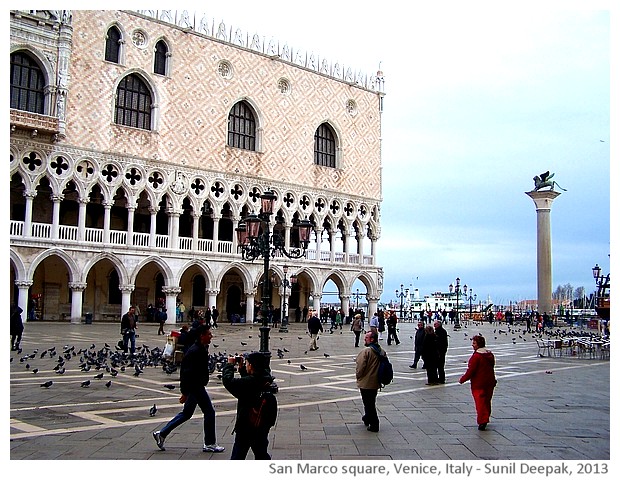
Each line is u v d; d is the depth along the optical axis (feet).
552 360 105.50
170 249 186.91
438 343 71.72
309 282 234.99
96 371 74.43
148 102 187.01
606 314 184.75
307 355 103.19
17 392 58.18
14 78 159.33
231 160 204.95
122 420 46.16
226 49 205.05
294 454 37.17
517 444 40.63
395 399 59.72
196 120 195.83
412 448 39.14
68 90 166.30
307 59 231.71
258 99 213.46
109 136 175.11
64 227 166.50
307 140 228.43
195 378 37.55
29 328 140.87
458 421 48.44
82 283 168.14
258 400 32.14
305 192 226.17
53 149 163.94
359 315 124.57
